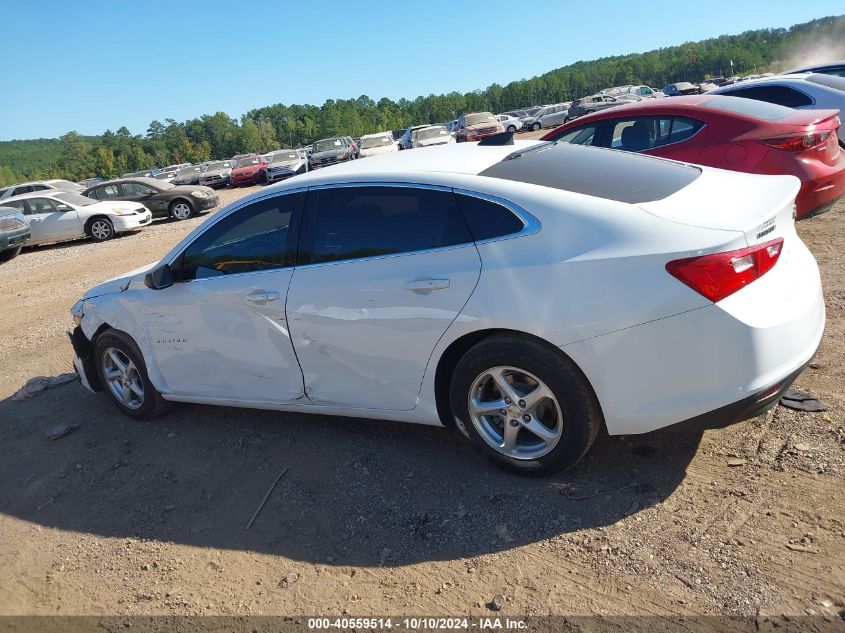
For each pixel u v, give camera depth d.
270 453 3.92
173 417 4.61
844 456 3.07
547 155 3.62
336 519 3.21
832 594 2.35
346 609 2.64
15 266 14.09
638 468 3.24
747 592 2.42
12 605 2.96
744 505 2.87
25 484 4.00
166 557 3.12
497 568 2.74
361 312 3.37
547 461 3.12
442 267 3.15
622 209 2.91
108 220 16.50
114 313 4.46
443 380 3.34
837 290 5.05
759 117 6.01
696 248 2.68
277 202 3.75
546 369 2.95
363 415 3.63
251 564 2.99
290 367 3.74
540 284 2.90
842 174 5.99
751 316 2.70
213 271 3.98
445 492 3.29
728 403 2.73
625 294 2.75
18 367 6.23
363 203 3.46
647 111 6.61
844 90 8.00
